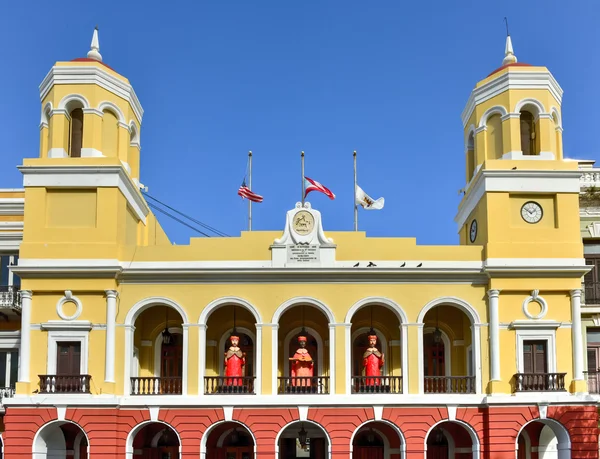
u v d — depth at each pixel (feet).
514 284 121.19
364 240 122.93
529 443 126.21
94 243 120.47
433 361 130.31
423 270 121.08
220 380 124.88
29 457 115.34
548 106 127.13
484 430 117.91
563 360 119.65
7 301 129.80
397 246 122.62
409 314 121.19
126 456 116.67
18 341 132.46
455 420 118.11
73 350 119.34
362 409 118.11
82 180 122.11
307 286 121.70
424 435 117.70
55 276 119.96
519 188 123.03
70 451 124.88
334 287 121.70
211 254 122.11
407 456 117.19
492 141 128.67
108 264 119.44
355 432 117.70
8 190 137.59
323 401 117.80
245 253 122.21
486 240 122.31
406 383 119.44
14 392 126.93
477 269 121.29
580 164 143.43
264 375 119.24
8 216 136.77
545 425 126.00
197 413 117.80
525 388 118.21
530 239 122.31
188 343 120.16
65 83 125.80
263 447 116.98
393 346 128.36
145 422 117.60
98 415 116.06
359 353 129.70
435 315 129.70
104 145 127.03
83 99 125.39
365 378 120.47
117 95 129.18
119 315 120.57
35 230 121.08
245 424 117.70
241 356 122.01
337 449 117.08
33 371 118.42
